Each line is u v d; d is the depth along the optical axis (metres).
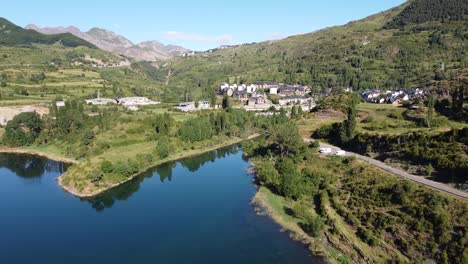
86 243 73.25
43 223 83.25
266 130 186.88
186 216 86.25
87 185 105.56
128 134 150.88
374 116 153.62
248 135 181.62
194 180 115.38
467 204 68.00
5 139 158.50
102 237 75.94
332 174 102.00
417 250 63.25
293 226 78.50
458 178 79.44
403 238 66.56
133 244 72.62
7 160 141.25
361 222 75.38
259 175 108.69
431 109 131.12
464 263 57.06
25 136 159.50
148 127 159.50
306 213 81.81
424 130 116.19
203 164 135.00
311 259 65.81
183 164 135.12
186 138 156.25
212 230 78.38
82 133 149.75
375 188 84.62
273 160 121.25
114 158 124.75
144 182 114.00
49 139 161.12
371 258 63.69
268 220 82.38
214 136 170.62
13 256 68.25
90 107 195.25
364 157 110.31
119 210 90.81
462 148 86.62
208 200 96.75
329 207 83.81
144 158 129.50
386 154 104.38
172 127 163.25
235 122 186.75
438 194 73.31
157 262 65.75
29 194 103.12
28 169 129.12
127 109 195.12
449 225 64.62
